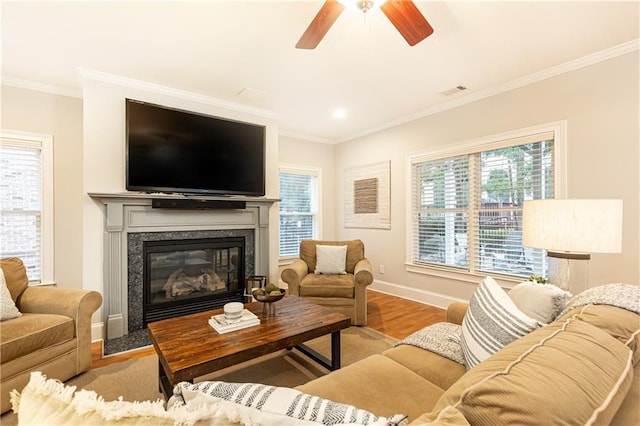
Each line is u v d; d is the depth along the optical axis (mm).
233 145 3361
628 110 2309
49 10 1875
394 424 516
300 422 525
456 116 3475
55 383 504
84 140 2635
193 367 1437
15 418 1627
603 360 678
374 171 4555
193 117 3082
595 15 1953
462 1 1827
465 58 2498
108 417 459
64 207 2969
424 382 1240
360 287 3025
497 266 3180
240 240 3510
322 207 5156
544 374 588
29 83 2801
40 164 2879
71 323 2016
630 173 2303
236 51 2381
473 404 561
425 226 3916
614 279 2365
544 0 1820
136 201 2795
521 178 2975
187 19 1984
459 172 3521
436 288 3736
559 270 1759
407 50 2377
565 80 2629
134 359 2303
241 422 517
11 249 2773
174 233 3049
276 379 2051
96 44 2258
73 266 3012
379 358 1442
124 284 2744
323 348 2512
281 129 4578
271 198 3779
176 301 3084
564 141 2631
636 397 739
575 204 1561
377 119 4094
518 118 2936
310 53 2420
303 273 3363
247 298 3439
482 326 1302
